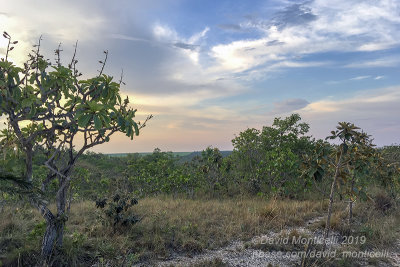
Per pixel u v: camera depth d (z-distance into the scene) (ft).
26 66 15.93
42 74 16.30
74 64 17.40
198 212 30.76
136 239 22.11
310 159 24.62
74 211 29.58
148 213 29.30
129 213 28.68
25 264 16.70
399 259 21.26
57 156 18.30
